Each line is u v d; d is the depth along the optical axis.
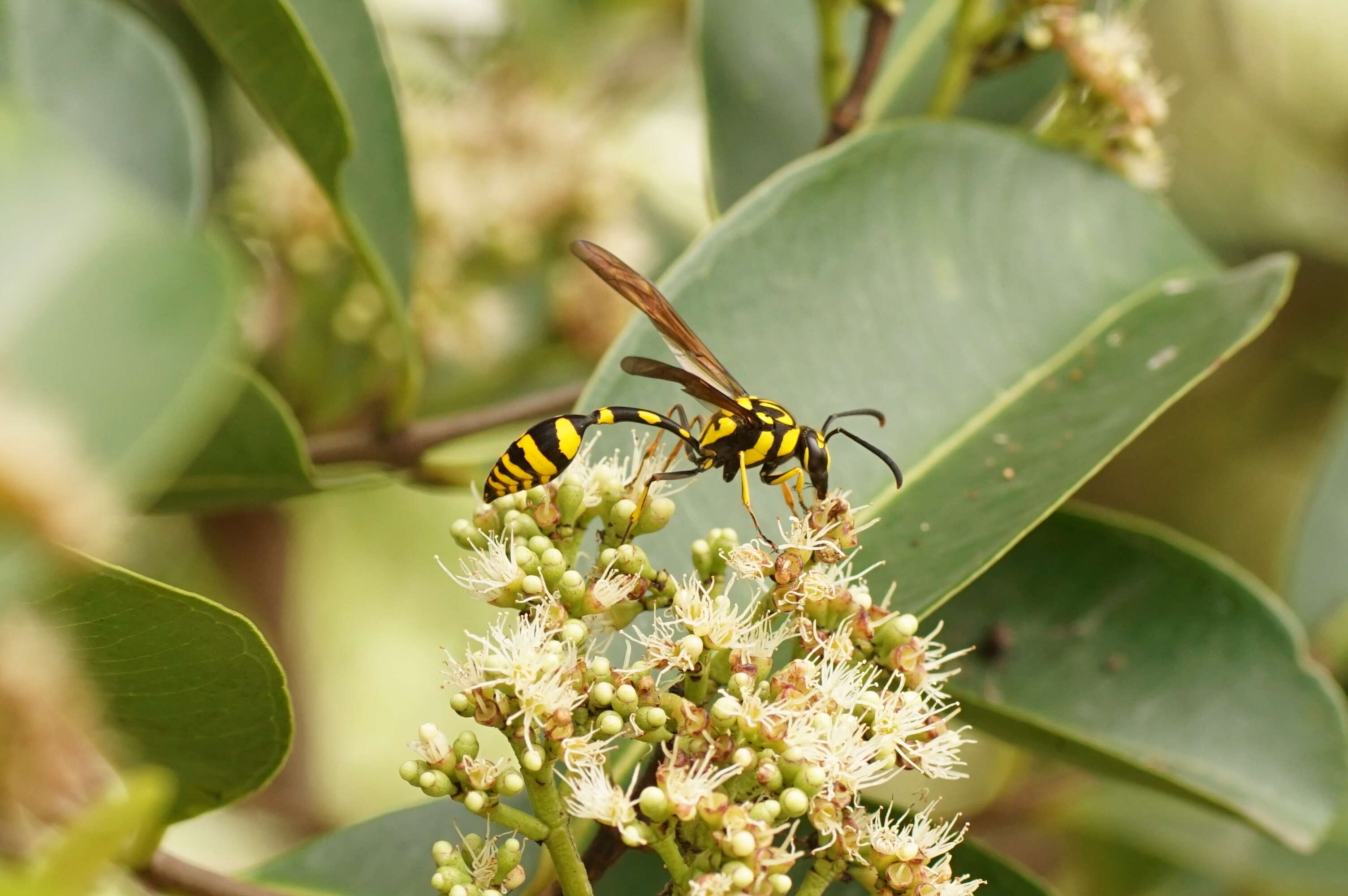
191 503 0.33
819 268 0.31
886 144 0.32
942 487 0.31
